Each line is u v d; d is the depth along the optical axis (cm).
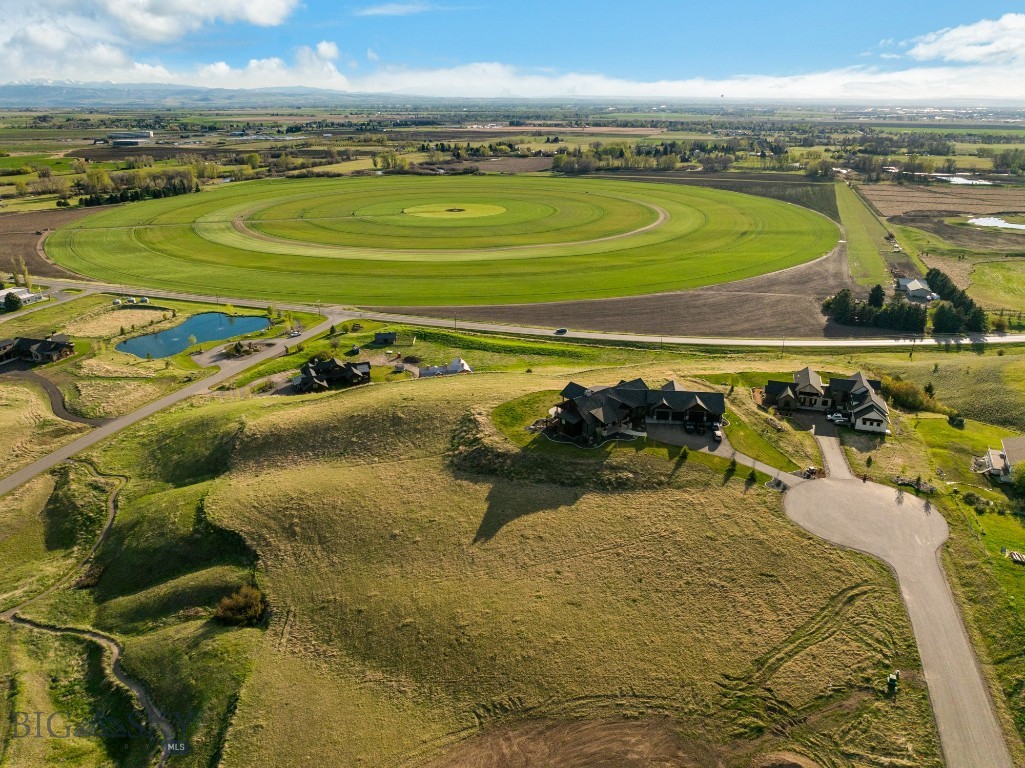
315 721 4847
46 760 4825
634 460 7544
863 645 5338
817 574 6034
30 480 8388
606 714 4819
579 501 6988
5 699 5356
